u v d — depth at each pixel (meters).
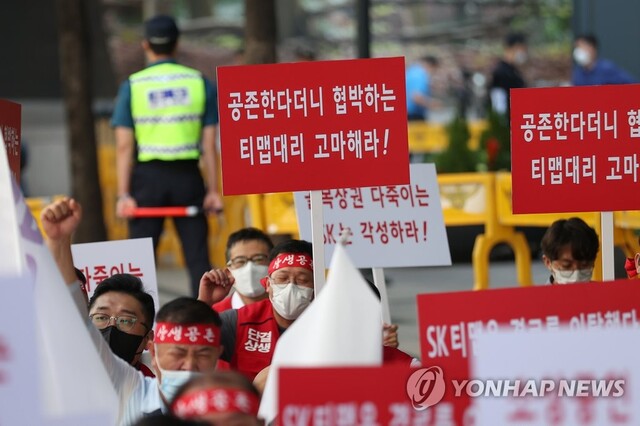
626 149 13.23
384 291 16.42
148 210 21.42
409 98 52.03
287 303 13.32
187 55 60.34
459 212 25.19
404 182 13.05
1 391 8.16
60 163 51.03
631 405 8.91
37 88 53.59
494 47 59.62
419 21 60.34
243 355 13.65
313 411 8.22
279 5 61.56
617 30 38.22
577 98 13.20
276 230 25.25
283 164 12.98
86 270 15.56
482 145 32.16
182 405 8.26
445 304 9.39
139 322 12.36
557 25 58.66
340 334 8.91
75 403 8.86
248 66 12.90
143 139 21.42
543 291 9.52
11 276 8.16
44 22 53.75
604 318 9.57
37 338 8.48
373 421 8.26
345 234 9.62
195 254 21.61
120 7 57.75
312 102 12.96
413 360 12.68
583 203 13.26
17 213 8.75
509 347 8.90
